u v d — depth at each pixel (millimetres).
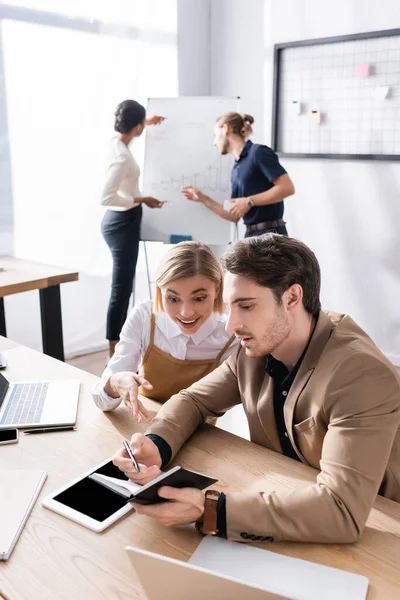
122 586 961
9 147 3525
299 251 1174
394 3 3375
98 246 4027
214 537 1076
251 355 1214
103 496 1189
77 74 3723
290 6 3857
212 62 4422
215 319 1725
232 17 4215
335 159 3799
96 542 1064
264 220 3467
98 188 3945
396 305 3711
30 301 3734
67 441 1412
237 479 1241
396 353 3768
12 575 989
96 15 3738
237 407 2299
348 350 1169
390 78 3469
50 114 3652
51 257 3820
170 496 1063
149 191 3930
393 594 938
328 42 3682
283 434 1365
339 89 3711
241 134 3445
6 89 3453
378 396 1112
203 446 1385
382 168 3604
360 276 3848
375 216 3695
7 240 3607
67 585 964
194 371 1739
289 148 4047
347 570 989
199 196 3721
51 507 1156
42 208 3723
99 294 4098
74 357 4039
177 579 874
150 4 3984
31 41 3498
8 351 2000
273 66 4000
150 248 4410
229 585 839
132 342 1744
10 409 1557
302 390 1221
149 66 4074
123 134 3578
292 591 936
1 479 1247
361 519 1055
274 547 1049
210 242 3848
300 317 1205
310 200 3998
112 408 1560
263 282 1133
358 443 1086
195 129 3840
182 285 1551
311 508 1050
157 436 1323
